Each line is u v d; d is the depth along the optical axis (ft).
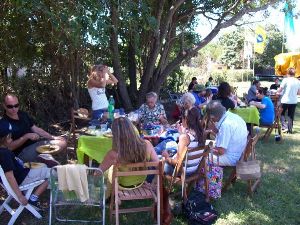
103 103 20.12
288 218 13.51
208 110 15.43
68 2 16.39
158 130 16.65
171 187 13.46
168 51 39.06
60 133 27.12
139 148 11.20
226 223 12.94
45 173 13.17
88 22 16.05
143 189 12.26
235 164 15.14
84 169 11.03
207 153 13.67
